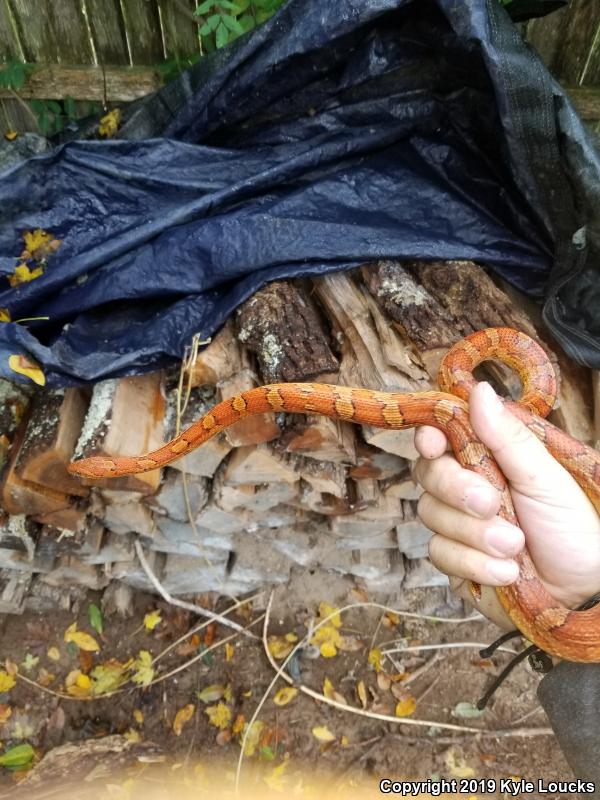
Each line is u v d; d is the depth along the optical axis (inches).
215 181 15.7
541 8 15.0
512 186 14.5
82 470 12.4
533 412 12.4
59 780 15.7
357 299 13.8
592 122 22.0
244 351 13.9
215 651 18.8
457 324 13.5
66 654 18.5
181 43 20.9
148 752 16.8
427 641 19.1
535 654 11.9
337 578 19.6
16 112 21.6
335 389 12.0
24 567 16.7
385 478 15.5
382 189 15.1
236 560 18.3
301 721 17.7
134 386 14.3
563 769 17.0
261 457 13.6
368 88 15.0
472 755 17.2
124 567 18.1
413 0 12.9
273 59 14.3
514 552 10.0
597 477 11.4
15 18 19.6
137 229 14.7
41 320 14.8
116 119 18.8
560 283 13.7
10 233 15.5
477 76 13.4
